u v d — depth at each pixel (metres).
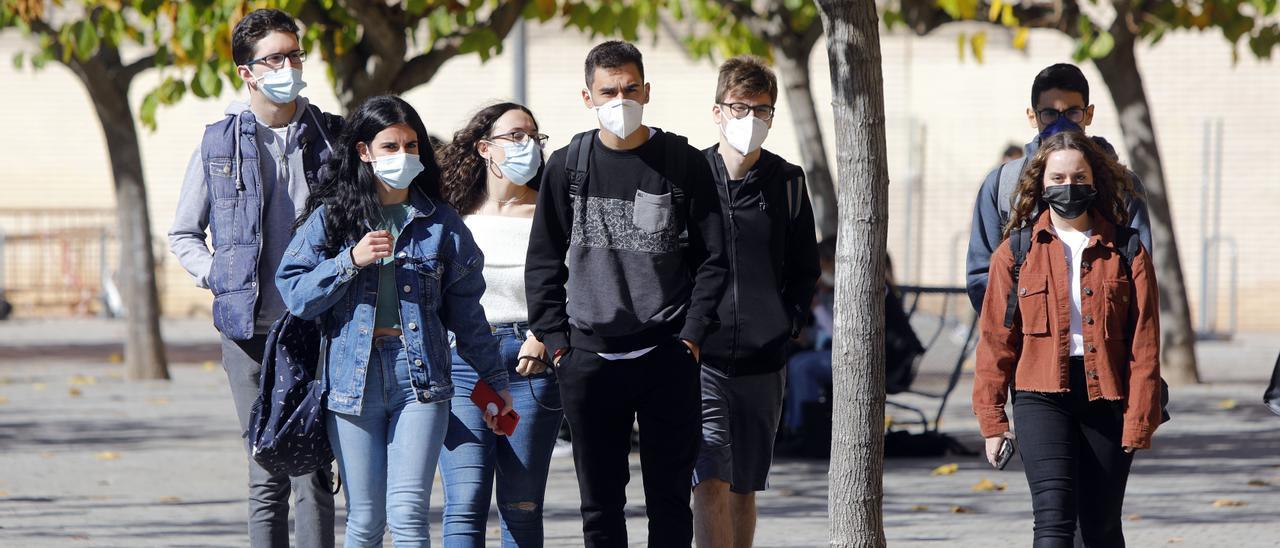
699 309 15.49
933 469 28.84
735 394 17.66
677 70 73.44
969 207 70.44
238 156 16.28
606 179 15.67
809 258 18.00
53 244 77.94
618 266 15.66
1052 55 70.19
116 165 44.97
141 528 22.58
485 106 17.59
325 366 14.85
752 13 37.00
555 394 16.95
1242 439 32.56
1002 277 15.33
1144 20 40.53
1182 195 69.12
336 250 14.83
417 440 14.66
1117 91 43.19
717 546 17.59
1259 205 68.50
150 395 41.97
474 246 15.27
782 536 22.17
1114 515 15.27
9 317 75.25
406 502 14.51
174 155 76.75
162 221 76.88
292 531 21.98
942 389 43.31
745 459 17.91
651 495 15.90
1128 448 14.77
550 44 74.38
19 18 37.12
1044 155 15.24
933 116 71.12
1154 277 15.00
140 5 29.84
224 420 36.56
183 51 30.30
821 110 70.88
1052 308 15.01
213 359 54.34
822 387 30.30
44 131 77.81
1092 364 14.85
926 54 71.12
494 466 16.58
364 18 29.84
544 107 74.31
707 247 15.66
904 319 30.09
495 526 22.94
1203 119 68.81
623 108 15.23
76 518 23.41
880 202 14.55
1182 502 24.89
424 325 14.79
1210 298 67.69
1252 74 68.44
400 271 14.83
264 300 16.27
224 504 24.94
